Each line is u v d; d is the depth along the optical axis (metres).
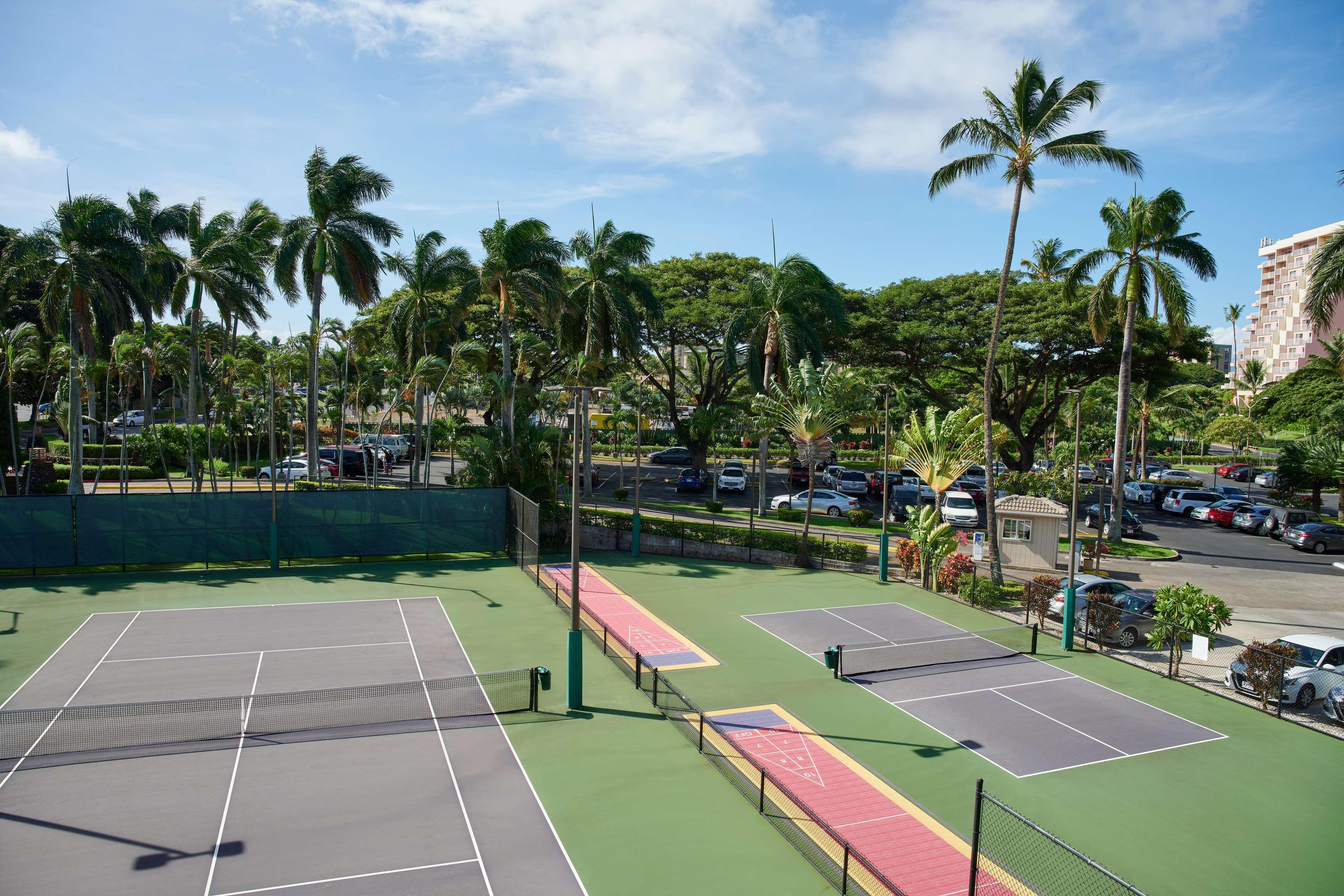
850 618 27.53
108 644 22.41
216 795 14.27
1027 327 50.75
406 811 13.97
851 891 12.06
